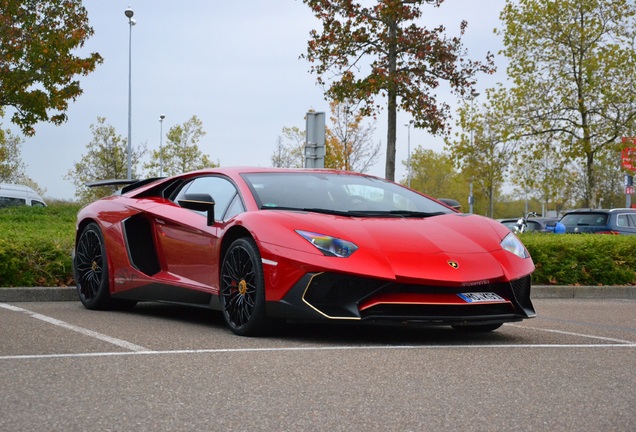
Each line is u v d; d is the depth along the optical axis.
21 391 3.18
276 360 4.01
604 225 17.64
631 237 10.87
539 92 25.88
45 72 22.66
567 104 25.55
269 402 3.06
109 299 6.48
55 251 7.68
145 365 3.81
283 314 4.74
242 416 2.84
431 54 18.30
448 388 3.38
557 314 7.05
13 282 7.39
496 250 5.04
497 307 4.87
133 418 2.79
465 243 5.00
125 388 3.28
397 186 6.13
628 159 25.53
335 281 4.63
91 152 41.44
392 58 18.45
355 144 35.78
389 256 4.71
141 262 6.18
